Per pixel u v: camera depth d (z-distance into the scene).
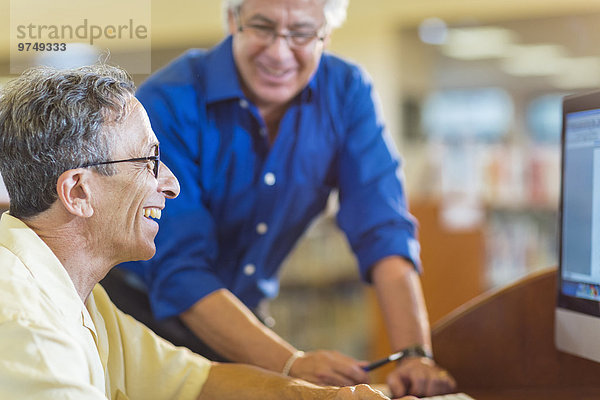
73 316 1.00
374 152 1.82
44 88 1.01
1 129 1.01
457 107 9.87
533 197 7.03
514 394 1.52
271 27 1.59
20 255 0.98
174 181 1.18
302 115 1.77
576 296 1.40
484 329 1.57
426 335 1.60
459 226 3.67
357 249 1.79
